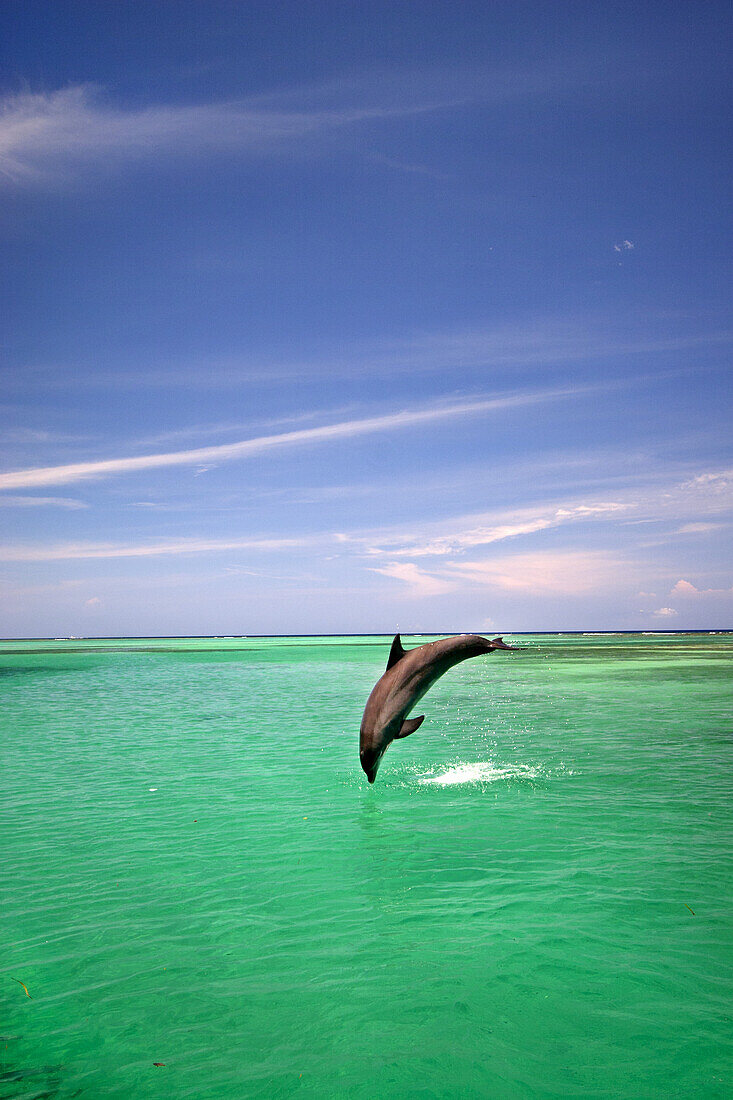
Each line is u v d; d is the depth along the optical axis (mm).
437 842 10219
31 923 7633
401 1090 4797
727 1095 4668
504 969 6430
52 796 13430
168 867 9367
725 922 7355
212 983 6309
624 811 11789
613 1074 4922
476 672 48469
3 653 101875
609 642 130750
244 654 98500
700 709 26016
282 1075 4988
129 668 61844
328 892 8391
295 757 17391
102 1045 5398
